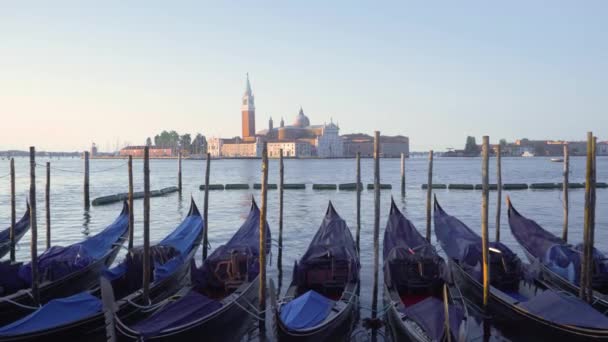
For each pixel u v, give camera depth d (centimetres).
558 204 4419
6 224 3391
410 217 3641
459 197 5041
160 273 1548
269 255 2103
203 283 1517
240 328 1393
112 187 6500
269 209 4122
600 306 1393
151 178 8575
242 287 1476
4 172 10769
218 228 3153
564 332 1153
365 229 3100
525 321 1254
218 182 7456
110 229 2136
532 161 18650
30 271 1516
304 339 1134
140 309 1366
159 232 3014
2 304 1372
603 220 3297
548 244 1808
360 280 1891
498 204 2166
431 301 1208
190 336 1144
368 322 1465
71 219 3569
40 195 5328
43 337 1123
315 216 3669
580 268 1521
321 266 1560
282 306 1275
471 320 1473
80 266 1662
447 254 1834
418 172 10450
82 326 1185
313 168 12950
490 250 1591
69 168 13238
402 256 1523
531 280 1512
